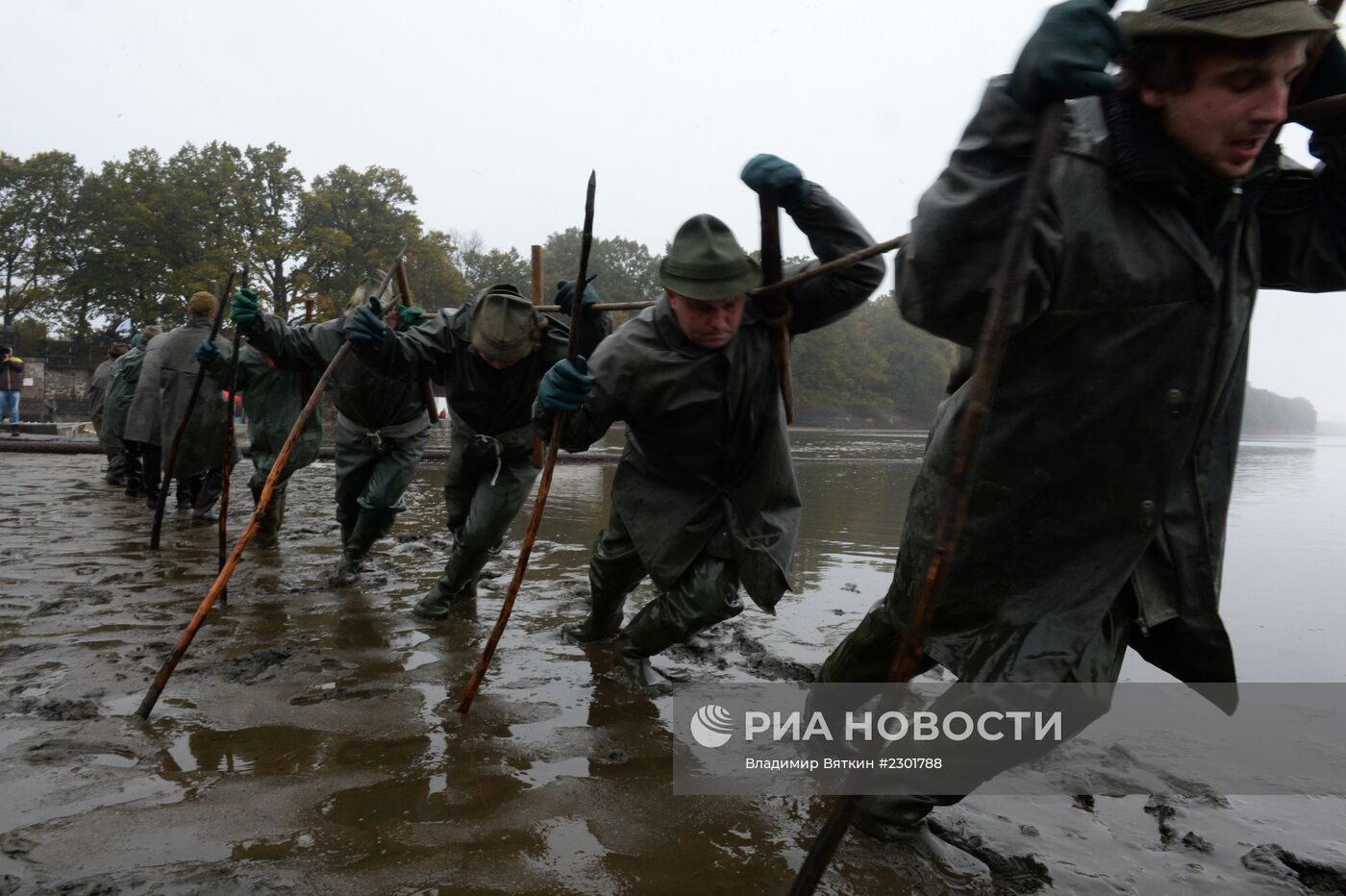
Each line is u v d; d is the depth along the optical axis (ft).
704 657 14.92
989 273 6.91
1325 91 7.37
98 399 43.65
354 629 15.76
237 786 9.53
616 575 14.33
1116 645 7.72
